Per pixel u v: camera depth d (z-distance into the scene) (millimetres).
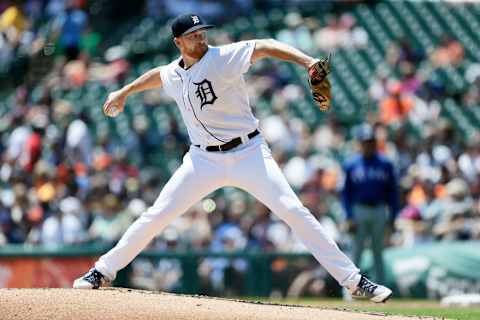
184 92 23031
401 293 46031
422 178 51938
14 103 71250
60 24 73125
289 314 21828
